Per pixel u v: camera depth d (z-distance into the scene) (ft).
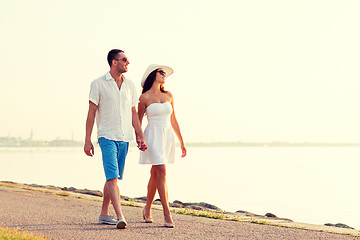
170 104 22.12
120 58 20.61
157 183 21.18
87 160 246.06
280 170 174.40
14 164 186.80
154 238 18.01
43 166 172.24
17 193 32.22
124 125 20.85
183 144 22.97
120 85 20.98
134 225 20.90
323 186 105.09
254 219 24.97
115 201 20.10
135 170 151.53
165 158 21.40
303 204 69.00
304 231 20.85
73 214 23.61
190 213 26.22
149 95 21.88
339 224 28.25
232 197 77.97
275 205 66.85
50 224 20.42
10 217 21.84
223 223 22.57
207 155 417.08
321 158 335.67
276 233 20.04
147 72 21.94
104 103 20.57
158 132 21.52
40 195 31.94
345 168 191.93
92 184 92.02
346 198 78.89
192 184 106.01
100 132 20.56
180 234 19.06
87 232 18.75
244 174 147.54
